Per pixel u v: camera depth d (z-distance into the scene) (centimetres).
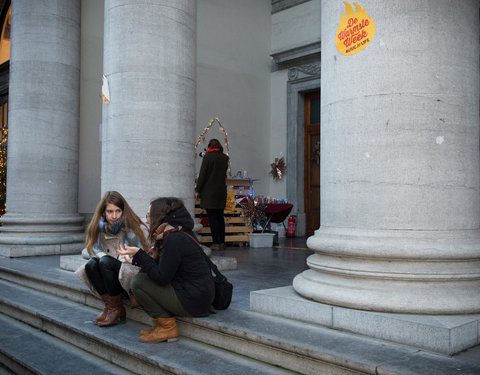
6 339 439
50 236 823
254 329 332
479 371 252
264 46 1296
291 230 1179
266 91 1295
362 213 340
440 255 316
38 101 845
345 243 339
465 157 335
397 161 329
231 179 970
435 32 330
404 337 297
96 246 423
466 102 337
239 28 1238
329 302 337
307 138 1238
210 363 319
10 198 852
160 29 586
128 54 579
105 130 602
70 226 862
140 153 575
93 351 395
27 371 372
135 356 345
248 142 1243
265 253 808
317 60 1184
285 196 1249
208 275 369
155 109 580
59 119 860
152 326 409
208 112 1160
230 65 1213
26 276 595
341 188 353
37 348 412
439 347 281
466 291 318
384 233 331
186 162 607
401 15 331
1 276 658
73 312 465
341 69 355
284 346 303
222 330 343
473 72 342
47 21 853
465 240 328
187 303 357
